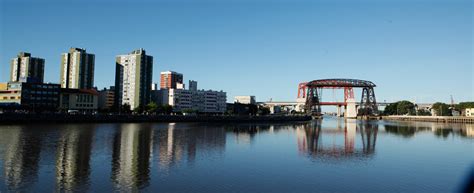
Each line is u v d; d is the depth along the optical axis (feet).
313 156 164.25
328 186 105.40
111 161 135.54
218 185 103.35
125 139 219.20
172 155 154.92
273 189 100.73
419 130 398.83
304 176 117.80
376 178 117.19
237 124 498.28
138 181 104.99
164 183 103.65
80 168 121.19
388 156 168.96
